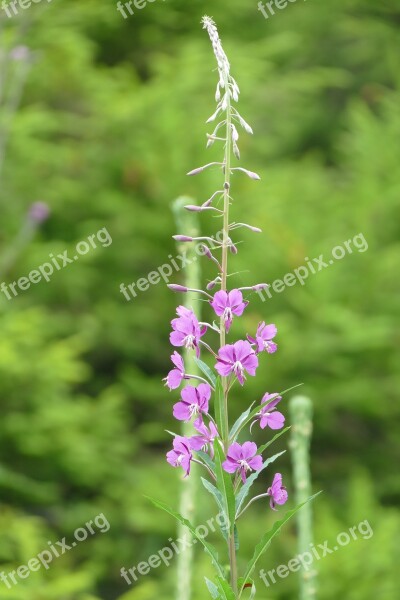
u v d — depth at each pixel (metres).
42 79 10.85
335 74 13.03
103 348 10.90
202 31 11.41
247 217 9.70
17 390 8.72
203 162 10.04
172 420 10.43
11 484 8.40
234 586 2.14
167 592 8.26
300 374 9.43
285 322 9.06
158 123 10.26
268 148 11.56
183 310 2.21
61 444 8.89
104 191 10.34
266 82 11.88
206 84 11.03
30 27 9.49
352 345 9.34
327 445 10.43
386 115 11.34
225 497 2.12
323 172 12.16
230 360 2.15
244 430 9.44
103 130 10.67
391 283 9.95
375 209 10.16
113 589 9.27
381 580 7.53
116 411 9.67
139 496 9.25
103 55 11.63
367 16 12.91
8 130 8.59
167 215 10.02
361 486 8.66
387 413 9.95
